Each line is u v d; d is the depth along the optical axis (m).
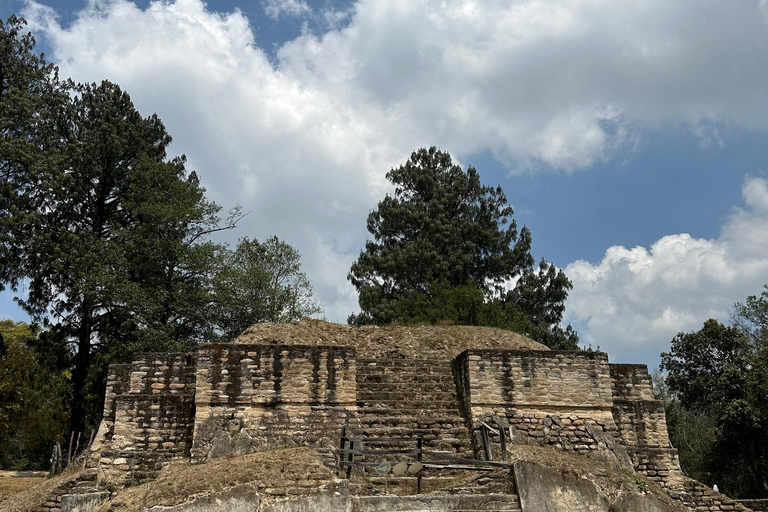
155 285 34.84
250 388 17.08
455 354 23.48
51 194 33.25
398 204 46.12
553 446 17.59
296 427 16.84
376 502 13.50
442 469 16.06
